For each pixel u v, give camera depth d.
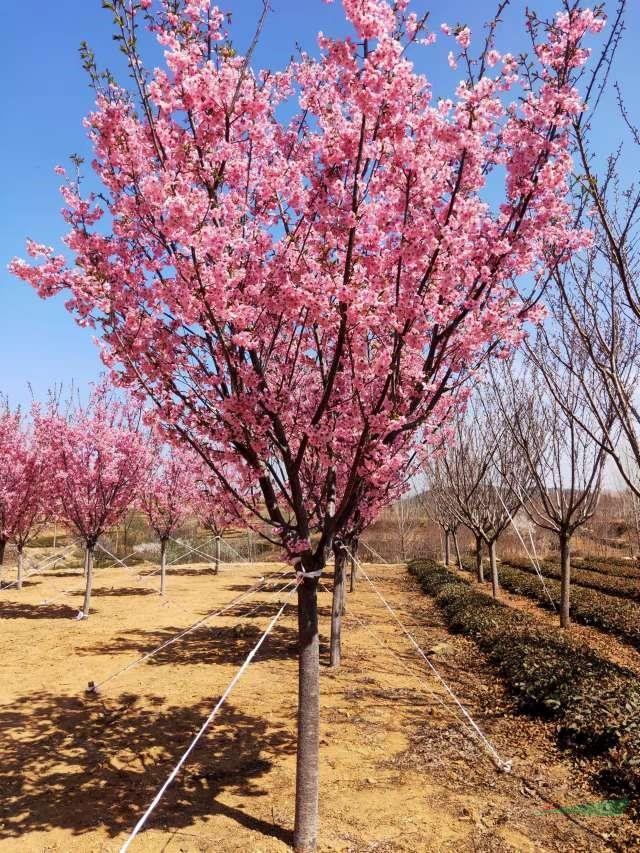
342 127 3.69
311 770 3.96
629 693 6.00
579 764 5.21
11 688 7.40
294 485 4.18
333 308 3.69
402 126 3.43
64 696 7.11
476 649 9.34
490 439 14.45
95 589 16.38
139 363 3.96
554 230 3.94
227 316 3.49
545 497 10.88
